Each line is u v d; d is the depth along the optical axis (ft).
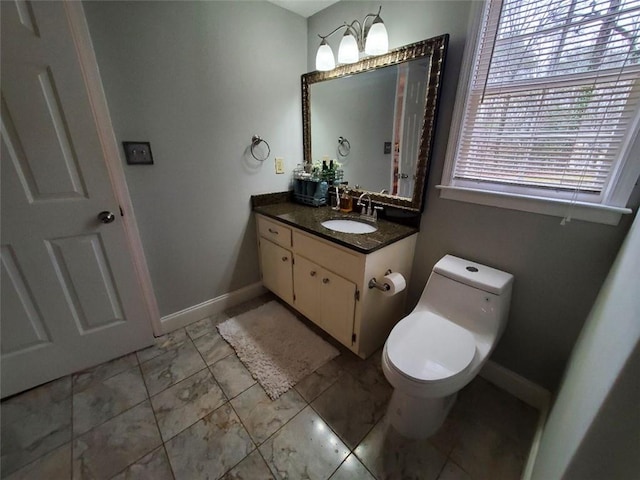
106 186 4.51
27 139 3.78
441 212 4.93
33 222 4.10
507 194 4.05
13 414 4.24
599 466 1.57
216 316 6.68
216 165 5.84
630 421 1.43
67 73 3.82
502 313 4.05
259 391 4.67
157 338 5.93
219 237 6.37
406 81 4.84
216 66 5.32
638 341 1.35
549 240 3.87
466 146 4.43
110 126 4.43
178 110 5.07
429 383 3.22
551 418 3.47
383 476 3.50
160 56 4.67
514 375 4.63
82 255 4.60
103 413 4.27
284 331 6.12
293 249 5.82
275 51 6.06
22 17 3.42
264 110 6.25
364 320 4.81
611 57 3.14
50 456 3.68
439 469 3.58
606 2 3.05
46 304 4.49
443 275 4.43
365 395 4.62
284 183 7.14
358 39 5.44
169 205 5.43
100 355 5.18
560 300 3.96
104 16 4.06
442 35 4.15
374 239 4.60
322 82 6.31
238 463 3.62
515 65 3.77
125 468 3.56
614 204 3.29
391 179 5.49
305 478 3.46
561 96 3.51
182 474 3.51
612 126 3.24
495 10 3.77
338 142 6.35
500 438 3.97
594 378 1.94
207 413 4.28
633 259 2.19
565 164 3.61
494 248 4.42
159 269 5.65
